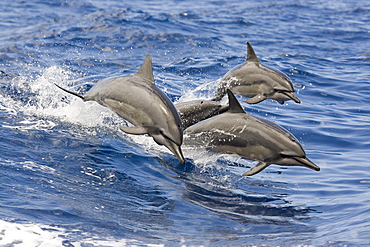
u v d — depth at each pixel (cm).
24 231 1412
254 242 1499
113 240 1442
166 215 1684
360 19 7238
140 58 4562
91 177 1894
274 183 2100
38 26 5684
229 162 2295
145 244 1440
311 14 7525
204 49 5031
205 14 6962
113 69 4125
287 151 1925
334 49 5400
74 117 2555
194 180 2047
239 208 1814
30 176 1797
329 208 1822
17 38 5012
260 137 1964
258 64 2544
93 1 7875
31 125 2362
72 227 1487
